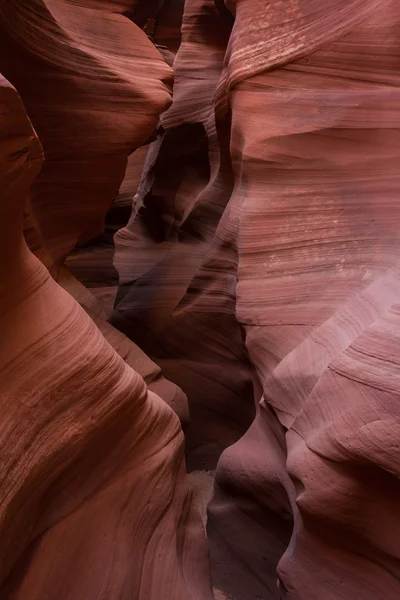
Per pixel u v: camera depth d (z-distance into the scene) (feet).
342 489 6.66
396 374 6.59
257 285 10.68
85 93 10.85
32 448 5.66
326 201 10.38
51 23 10.02
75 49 10.60
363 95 10.19
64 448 6.07
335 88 10.55
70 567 5.91
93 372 6.77
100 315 14.61
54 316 6.71
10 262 6.10
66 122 10.75
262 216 10.94
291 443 7.95
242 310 10.71
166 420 8.36
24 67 9.77
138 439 7.49
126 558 6.50
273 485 9.28
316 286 9.96
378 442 6.24
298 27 11.00
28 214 10.30
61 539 5.95
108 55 11.78
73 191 11.60
